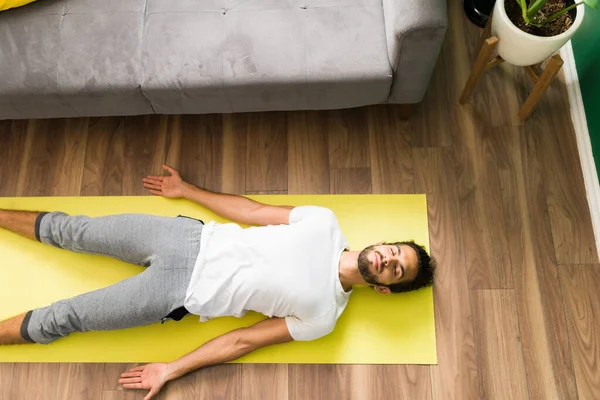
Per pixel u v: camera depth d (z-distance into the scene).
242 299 1.62
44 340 1.68
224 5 1.69
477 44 2.08
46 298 1.79
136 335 1.76
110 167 1.96
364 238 1.84
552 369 1.72
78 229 1.69
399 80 1.65
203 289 1.62
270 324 1.67
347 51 1.61
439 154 1.95
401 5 1.48
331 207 1.88
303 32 1.63
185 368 1.68
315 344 1.74
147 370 1.70
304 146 1.98
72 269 1.82
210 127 2.01
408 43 1.50
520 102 2.01
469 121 1.99
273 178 1.94
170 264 1.62
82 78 1.63
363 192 1.91
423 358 1.72
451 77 2.05
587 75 1.91
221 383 1.73
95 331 1.76
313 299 1.59
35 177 1.95
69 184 1.94
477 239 1.85
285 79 1.61
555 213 1.88
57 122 2.02
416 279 1.67
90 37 1.66
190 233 1.66
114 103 1.71
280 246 1.63
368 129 1.99
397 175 1.93
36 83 1.63
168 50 1.64
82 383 1.73
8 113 1.75
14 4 1.67
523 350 1.74
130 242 1.65
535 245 1.84
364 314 1.76
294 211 1.73
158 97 1.68
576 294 1.79
